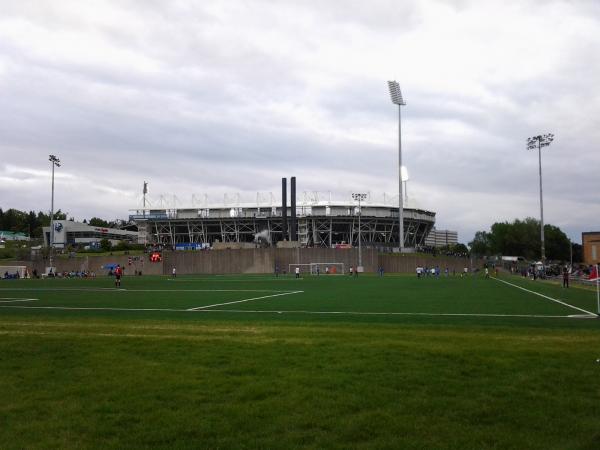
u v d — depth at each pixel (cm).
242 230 19338
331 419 815
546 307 2814
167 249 13762
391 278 8119
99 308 2861
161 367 1172
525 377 1052
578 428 775
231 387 1000
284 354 1291
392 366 1151
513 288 4928
